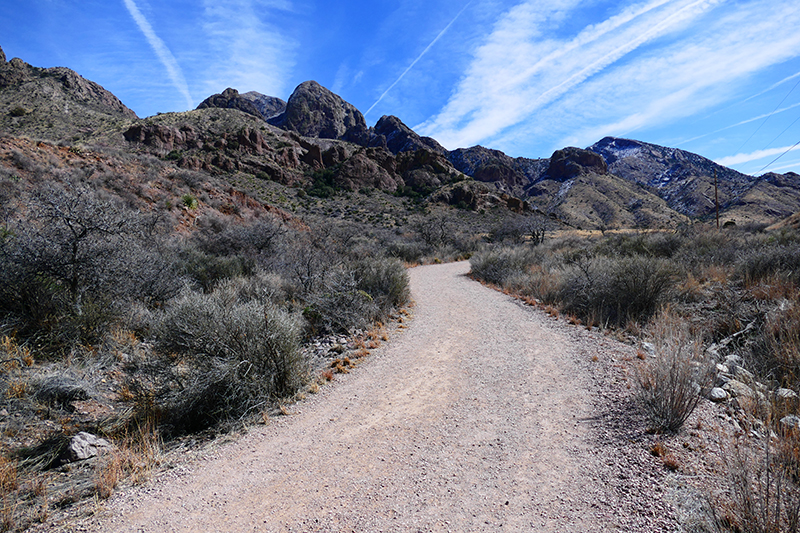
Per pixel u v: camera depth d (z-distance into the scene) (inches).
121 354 229.5
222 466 135.6
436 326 340.2
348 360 248.5
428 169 4734.3
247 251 631.8
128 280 286.5
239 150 3380.9
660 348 169.3
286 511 109.8
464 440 146.9
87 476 128.3
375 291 396.5
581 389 185.9
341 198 3250.5
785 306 247.8
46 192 258.8
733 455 113.7
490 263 656.4
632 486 110.9
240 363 181.6
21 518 106.5
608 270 358.6
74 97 4023.1
